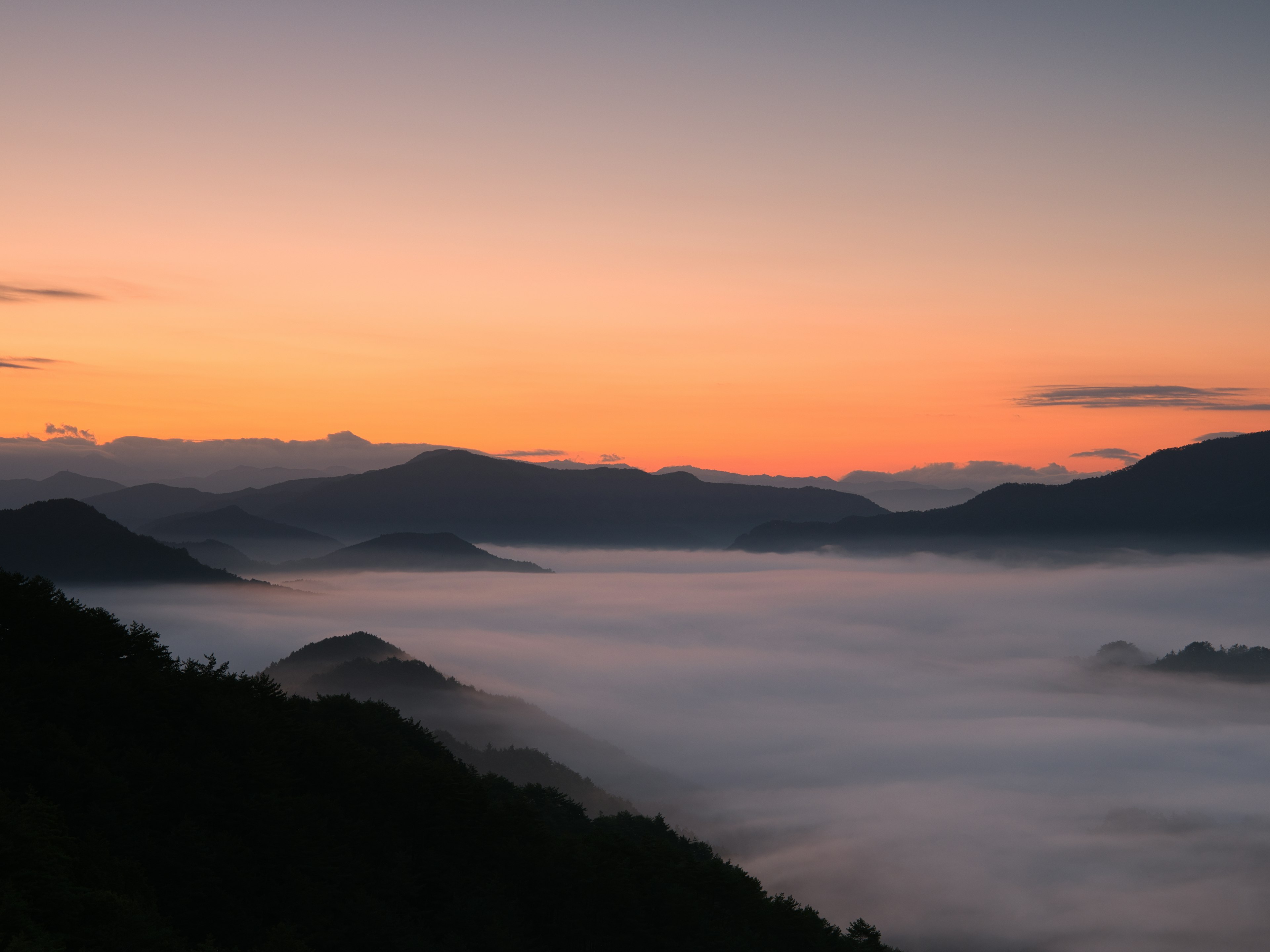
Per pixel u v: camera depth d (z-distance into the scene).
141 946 44.78
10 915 40.47
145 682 76.38
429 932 67.12
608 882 77.19
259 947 54.16
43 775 59.88
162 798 63.44
